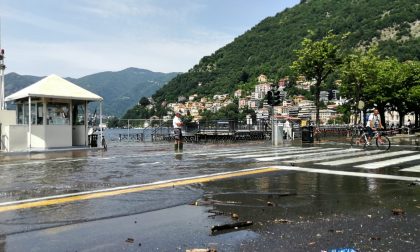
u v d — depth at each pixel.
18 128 17.92
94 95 19.69
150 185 8.07
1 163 12.60
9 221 5.21
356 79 39.38
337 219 5.28
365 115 42.62
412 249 4.09
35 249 4.11
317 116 33.62
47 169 10.91
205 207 6.05
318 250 4.05
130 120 34.06
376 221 5.18
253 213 5.64
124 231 4.76
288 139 31.14
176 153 16.53
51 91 18.28
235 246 4.18
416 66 47.34
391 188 7.70
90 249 4.11
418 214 5.56
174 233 4.66
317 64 32.69
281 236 4.52
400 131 47.25
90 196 6.91
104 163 12.46
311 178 9.09
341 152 16.64
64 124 19.09
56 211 5.79
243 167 11.25
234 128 33.00
